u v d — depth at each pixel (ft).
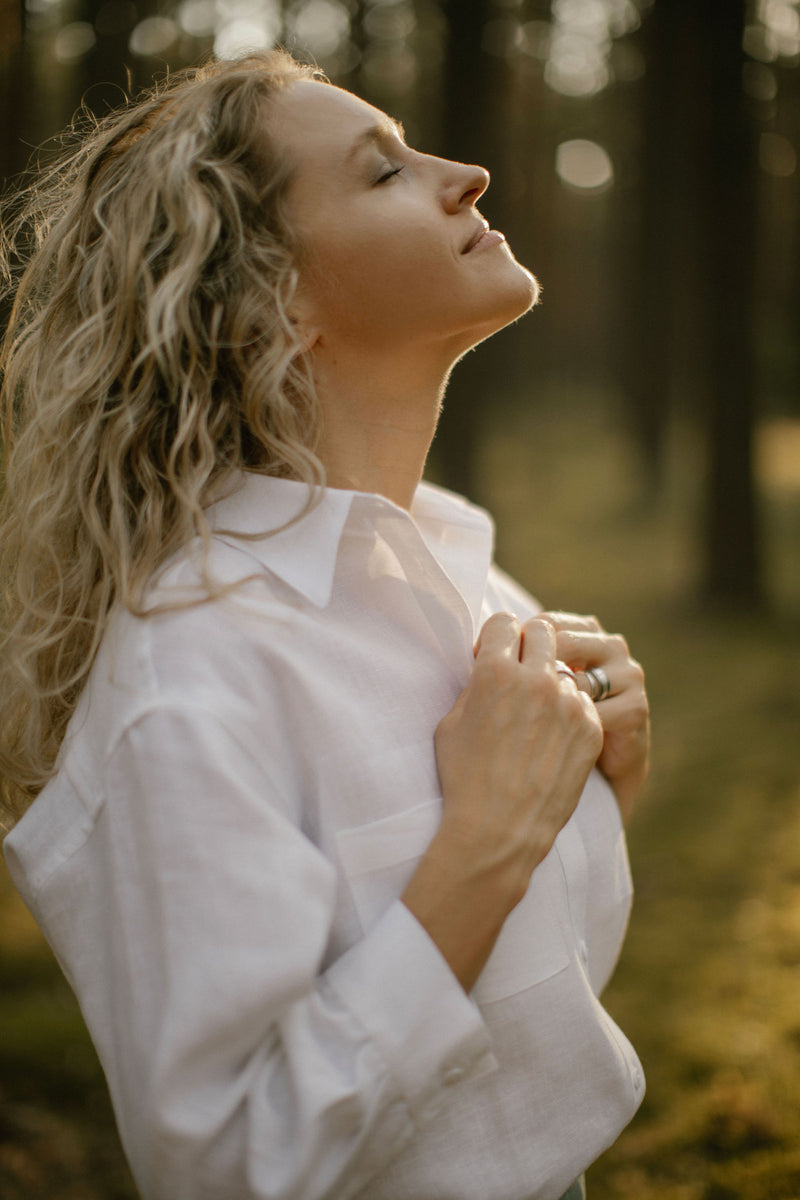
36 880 2.90
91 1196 6.54
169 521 3.12
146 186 3.19
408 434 3.50
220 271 3.15
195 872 2.49
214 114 3.26
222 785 2.55
